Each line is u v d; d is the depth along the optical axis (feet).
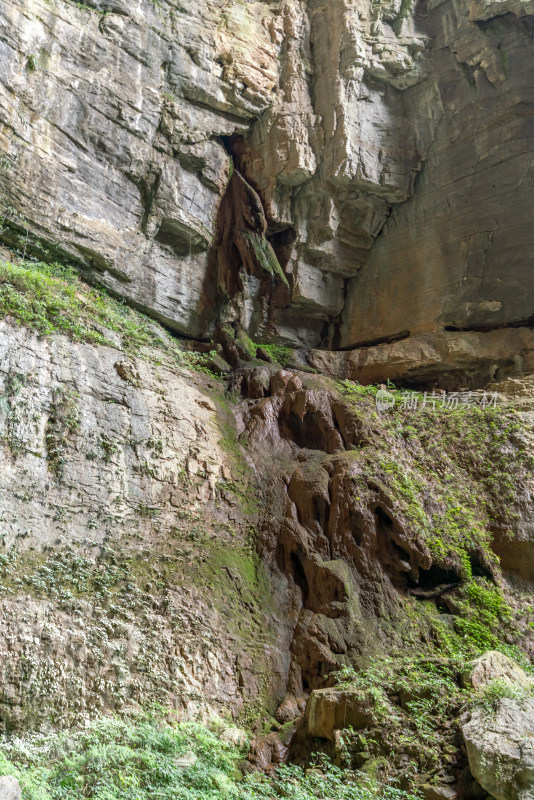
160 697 28.25
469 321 50.78
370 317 55.83
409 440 41.32
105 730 25.12
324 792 23.94
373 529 35.73
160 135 48.32
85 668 27.02
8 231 40.22
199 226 50.24
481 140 52.19
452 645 32.45
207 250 51.88
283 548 35.96
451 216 52.90
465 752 23.84
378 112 55.06
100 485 32.68
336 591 33.53
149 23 48.42
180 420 39.04
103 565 30.63
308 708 28.07
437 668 29.12
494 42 52.31
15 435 30.40
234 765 26.73
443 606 34.71
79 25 44.52
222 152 52.11
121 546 31.91
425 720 26.14
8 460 29.73
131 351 40.16
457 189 52.90
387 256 56.03
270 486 39.06
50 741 24.34
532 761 21.54
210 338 51.31
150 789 22.68
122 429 35.32
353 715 26.76
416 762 24.71
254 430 42.01
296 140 52.44
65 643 26.94
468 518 37.58
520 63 51.39
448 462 40.34
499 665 28.02
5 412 30.50
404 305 54.24
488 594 34.73
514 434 41.06
